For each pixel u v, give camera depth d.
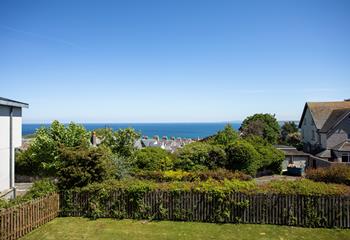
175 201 14.59
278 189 13.97
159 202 14.70
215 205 14.28
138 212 14.80
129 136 26.95
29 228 12.88
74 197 15.30
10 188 16.67
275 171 35.25
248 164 29.11
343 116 35.78
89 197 15.19
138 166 25.59
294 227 13.55
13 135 17.09
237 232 12.92
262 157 32.19
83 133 25.56
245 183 14.56
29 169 29.58
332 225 13.46
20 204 12.41
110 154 22.19
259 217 14.02
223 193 14.14
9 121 16.67
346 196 13.38
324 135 37.28
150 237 12.36
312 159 37.69
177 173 23.66
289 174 34.97
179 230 13.18
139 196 14.81
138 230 13.20
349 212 13.40
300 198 13.73
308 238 12.27
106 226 13.71
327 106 42.69
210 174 23.20
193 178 22.81
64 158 16.02
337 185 14.32
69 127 25.27
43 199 13.97
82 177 15.29
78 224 13.99
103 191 14.98
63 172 15.48
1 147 15.89
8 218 11.62
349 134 35.94
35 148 25.05
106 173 16.67
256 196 14.02
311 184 14.30
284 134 64.88
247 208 14.09
